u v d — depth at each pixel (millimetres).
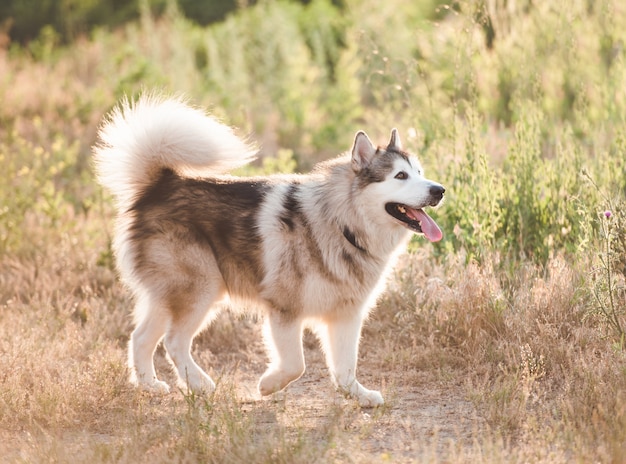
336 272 7789
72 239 12641
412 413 7535
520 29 15375
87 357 9188
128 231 8469
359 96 21016
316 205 7879
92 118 19844
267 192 8133
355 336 8086
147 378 8508
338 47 24672
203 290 8164
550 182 11016
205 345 10070
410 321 9570
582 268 9297
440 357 8859
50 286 11422
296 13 26266
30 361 8453
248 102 20625
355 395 7926
